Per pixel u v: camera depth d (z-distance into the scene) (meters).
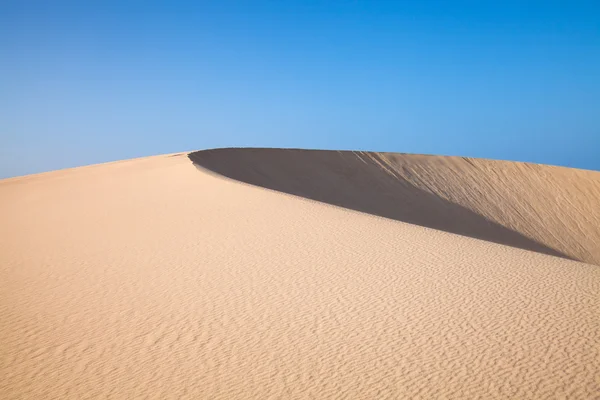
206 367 6.14
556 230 42.00
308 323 7.27
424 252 10.97
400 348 6.42
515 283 8.81
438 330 6.90
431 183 46.38
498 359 6.06
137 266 10.57
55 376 6.12
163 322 7.54
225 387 5.69
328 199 38.75
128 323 7.56
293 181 40.16
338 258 10.54
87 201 21.77
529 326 6.96
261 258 10.70
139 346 6.79
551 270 9.65
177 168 29.59
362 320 7.32
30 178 42.62
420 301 8.00
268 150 44.19
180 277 9.65
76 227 15.63
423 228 13.80
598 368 5.79
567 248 39.56
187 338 6.95
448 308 7.68
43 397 5.68
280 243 11.88
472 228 39.94
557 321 7.11
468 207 43.41
